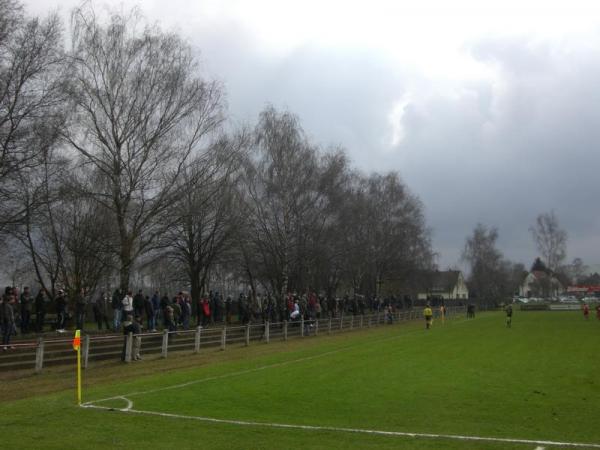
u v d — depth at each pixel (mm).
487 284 120188
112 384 16344
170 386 15445
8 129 26281
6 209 27594
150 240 34250
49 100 27266
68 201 31250
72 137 31188
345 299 56406
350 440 9695
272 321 40031
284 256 45406
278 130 46594
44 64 26750
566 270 165125
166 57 34281
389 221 69062
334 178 49594
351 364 21219
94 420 10961
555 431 10633
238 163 39312
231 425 10727
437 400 13805
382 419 11609
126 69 33000
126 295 29188
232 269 52344
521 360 22531
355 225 56000
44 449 8883
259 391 14836
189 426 10602
